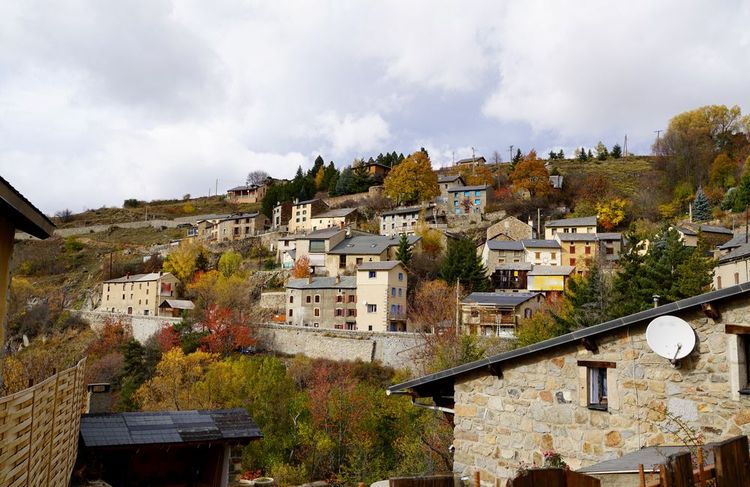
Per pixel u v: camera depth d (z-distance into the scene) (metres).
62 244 110.81
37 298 81.81
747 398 8.22
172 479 14.80
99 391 15.75
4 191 6.70
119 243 112.94
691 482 4.50
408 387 12.68
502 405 10.98
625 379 9.45
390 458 31.30
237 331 55.97
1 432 5.71
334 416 34.34
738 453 5.00
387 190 101.19
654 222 77.94
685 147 95.38
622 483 6.77
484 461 11.04
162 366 46.03
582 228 72.00
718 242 60.81
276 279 77.25
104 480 13.44
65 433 9.53
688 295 34.41
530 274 61.84
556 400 10.23
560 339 10.04
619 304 35.91
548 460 9.88
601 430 9.58
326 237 77.12
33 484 7.21
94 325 70.56
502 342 40.12
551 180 96.31
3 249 8.63
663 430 8.92
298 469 30.50
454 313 51.97
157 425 14.10
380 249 72.75
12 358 37.75
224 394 36.91
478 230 82.50
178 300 77.56
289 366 50.50
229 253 87.00
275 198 113.62
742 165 87.12
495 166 128.62
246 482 21.59
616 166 120.62
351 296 62.69
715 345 8.67
